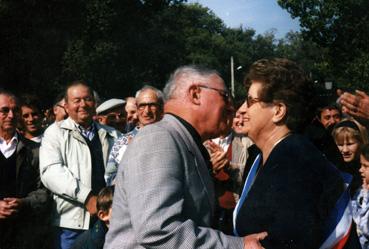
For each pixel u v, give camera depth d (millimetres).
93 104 4809
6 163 4539
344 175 2188
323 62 23000
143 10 33344
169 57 41625
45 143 4617
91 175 4672
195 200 2314
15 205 4406
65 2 28656
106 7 30625
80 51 30000
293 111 2275
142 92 4785
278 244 2104
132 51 34469
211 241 2164
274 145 2277
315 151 2199
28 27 27781
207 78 2449
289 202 2105
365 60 21109
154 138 2273
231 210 3717
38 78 28422
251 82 2336
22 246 4426
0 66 27438
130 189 2221
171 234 2121
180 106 2441
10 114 4582
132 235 2291
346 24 21984
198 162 2375
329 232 2068
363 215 3740
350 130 4051
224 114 2463
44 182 4508
